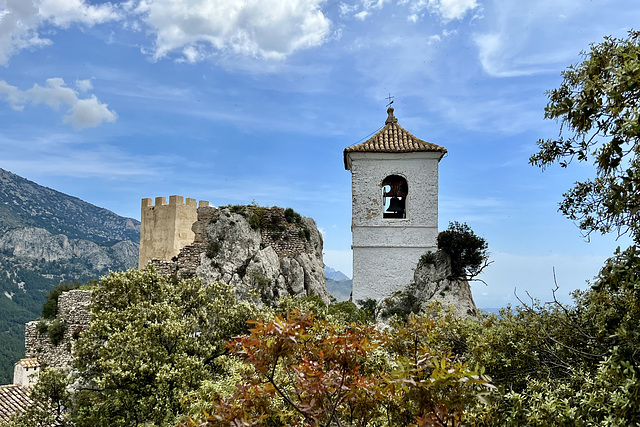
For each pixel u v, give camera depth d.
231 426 6.45
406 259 23.78
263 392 7.08
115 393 18.44
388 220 24.06
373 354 9.69
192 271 32.66
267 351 6.25
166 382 17.23
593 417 6.57
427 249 23.78
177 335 18.92
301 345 7.32
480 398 5.73
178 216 40.50
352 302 23.52
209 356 19.27
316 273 35.59
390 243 23.91
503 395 7.74
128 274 22.75
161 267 32.97
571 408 6.67
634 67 6.02
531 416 6.91
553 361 9.88
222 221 33.22
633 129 5.79
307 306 20.61
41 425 22.50
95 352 20.70
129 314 20.77
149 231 41.75
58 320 33.59
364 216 24.14
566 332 9.78
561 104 7.45
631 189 6.83
